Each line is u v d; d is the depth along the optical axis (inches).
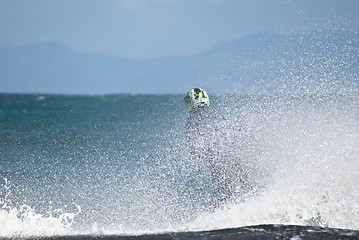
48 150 1569.9
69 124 2440.9
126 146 1573.6
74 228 757.3
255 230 689.6
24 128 2276.1
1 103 5216.5
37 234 719.1
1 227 751.7
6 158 1417.3
